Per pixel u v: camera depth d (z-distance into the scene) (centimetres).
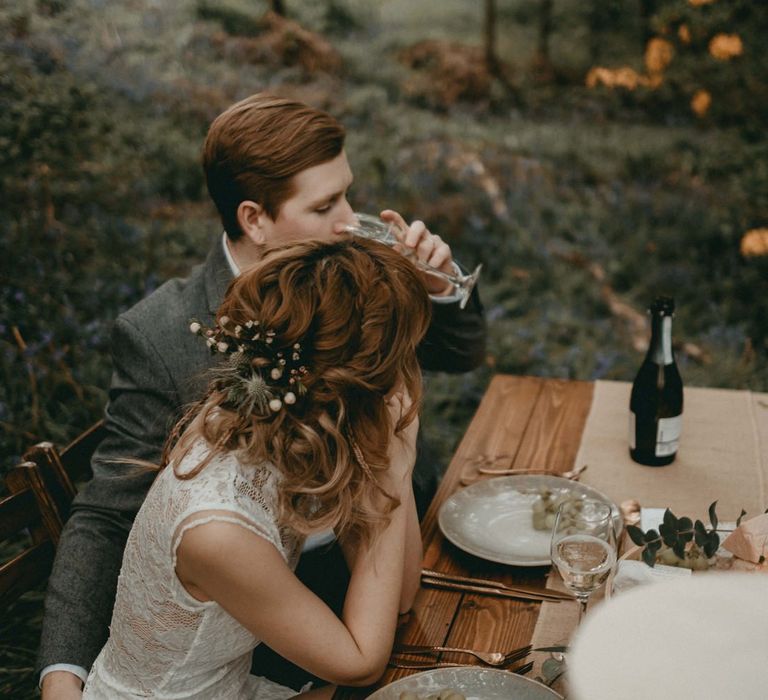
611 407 229
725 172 726
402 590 154
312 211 192
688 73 899
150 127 577
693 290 538
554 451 208
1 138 498
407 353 141
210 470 135
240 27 812
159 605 140
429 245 206
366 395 138
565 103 898
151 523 138
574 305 517
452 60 894
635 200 659
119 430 192
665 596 57
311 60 817
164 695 147
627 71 902
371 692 140
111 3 723
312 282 135
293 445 134
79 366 370
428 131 743
